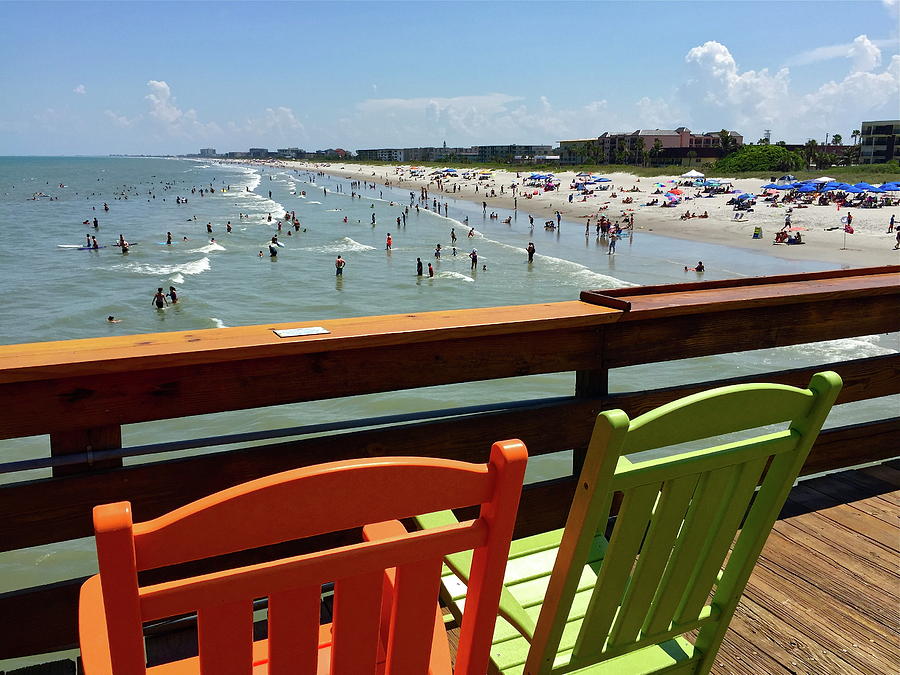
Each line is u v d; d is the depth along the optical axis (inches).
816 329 108.0
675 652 57.4
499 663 56.7
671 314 91.4
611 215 2751.0
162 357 67.2
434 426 84.1
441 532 38.3
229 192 4426.7
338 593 37.0
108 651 40.6
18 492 67.5
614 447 42.7
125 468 70.9
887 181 3176.7
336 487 34.7
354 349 77.2
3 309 1213.7
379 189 4800.7
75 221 2625.5
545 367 88.6
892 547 104.5
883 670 79.5
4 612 72.1
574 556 46.7
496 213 3009.4
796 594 93.0
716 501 50.9
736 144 5408.5
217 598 33.5
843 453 122.5
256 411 665.0
